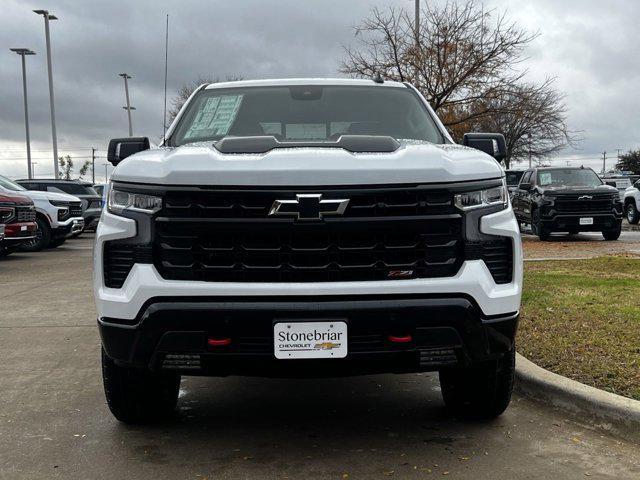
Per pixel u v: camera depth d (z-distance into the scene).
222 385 5.12
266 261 3.38
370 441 3.92
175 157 3.50
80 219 18.89
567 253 13.45
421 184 3.40
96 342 6.66
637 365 4.84
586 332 5.87
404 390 4.95
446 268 3.44
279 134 4.73
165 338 3.37
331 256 3.38
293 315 3.31
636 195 24.48
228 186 3.35
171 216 3.40
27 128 38.94
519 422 4.20
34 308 8.59
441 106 19.61
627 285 8.30
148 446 3.88
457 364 3.53
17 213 14.23
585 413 4.16
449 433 4.03
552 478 3.39
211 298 3.35
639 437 3.85
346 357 3.35
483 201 3.52
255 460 3.66
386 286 3.35
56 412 4.52
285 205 3.32
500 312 3.48
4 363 5.85
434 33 19.77
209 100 5.11
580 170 18.20
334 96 5.07
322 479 3.40
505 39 19.36
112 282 3.52
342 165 3.37
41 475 3.49
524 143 40.66
